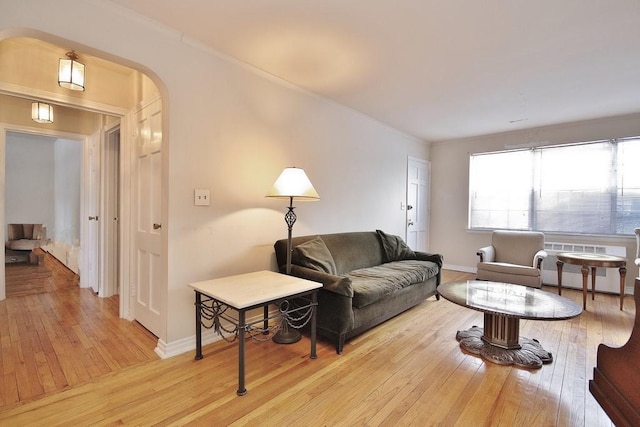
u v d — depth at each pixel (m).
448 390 1.87
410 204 5.19
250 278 2.38
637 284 0.92
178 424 1.54
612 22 2.05
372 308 2.65
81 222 4.04
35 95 2.45
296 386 1.89
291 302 2.68
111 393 1.78
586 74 2.85
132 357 2.20
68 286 4.10
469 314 3.23
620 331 2.77
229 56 2.54
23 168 6.06
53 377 1.93
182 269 2.30
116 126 3.30
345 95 3.42
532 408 1.71
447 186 5.55
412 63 2.66
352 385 1.91
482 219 5.21
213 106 2.46
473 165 5.29
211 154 2.46
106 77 2.80
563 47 2.38
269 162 2.92
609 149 4.11
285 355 2.28
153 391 1.80
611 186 4.10
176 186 2.26
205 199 2.42
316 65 2.71
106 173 3.60
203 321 2.40
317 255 2.81
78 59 2.57
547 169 4.58
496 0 1.84
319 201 3.49
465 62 2.63
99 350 2.30
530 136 4.70
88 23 1.82
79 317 2.96
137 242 2.81
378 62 2.64
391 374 2.04
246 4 1.90
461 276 4.95
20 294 3.74
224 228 2.56
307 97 3.30
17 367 2.05
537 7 1.90
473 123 4.46
